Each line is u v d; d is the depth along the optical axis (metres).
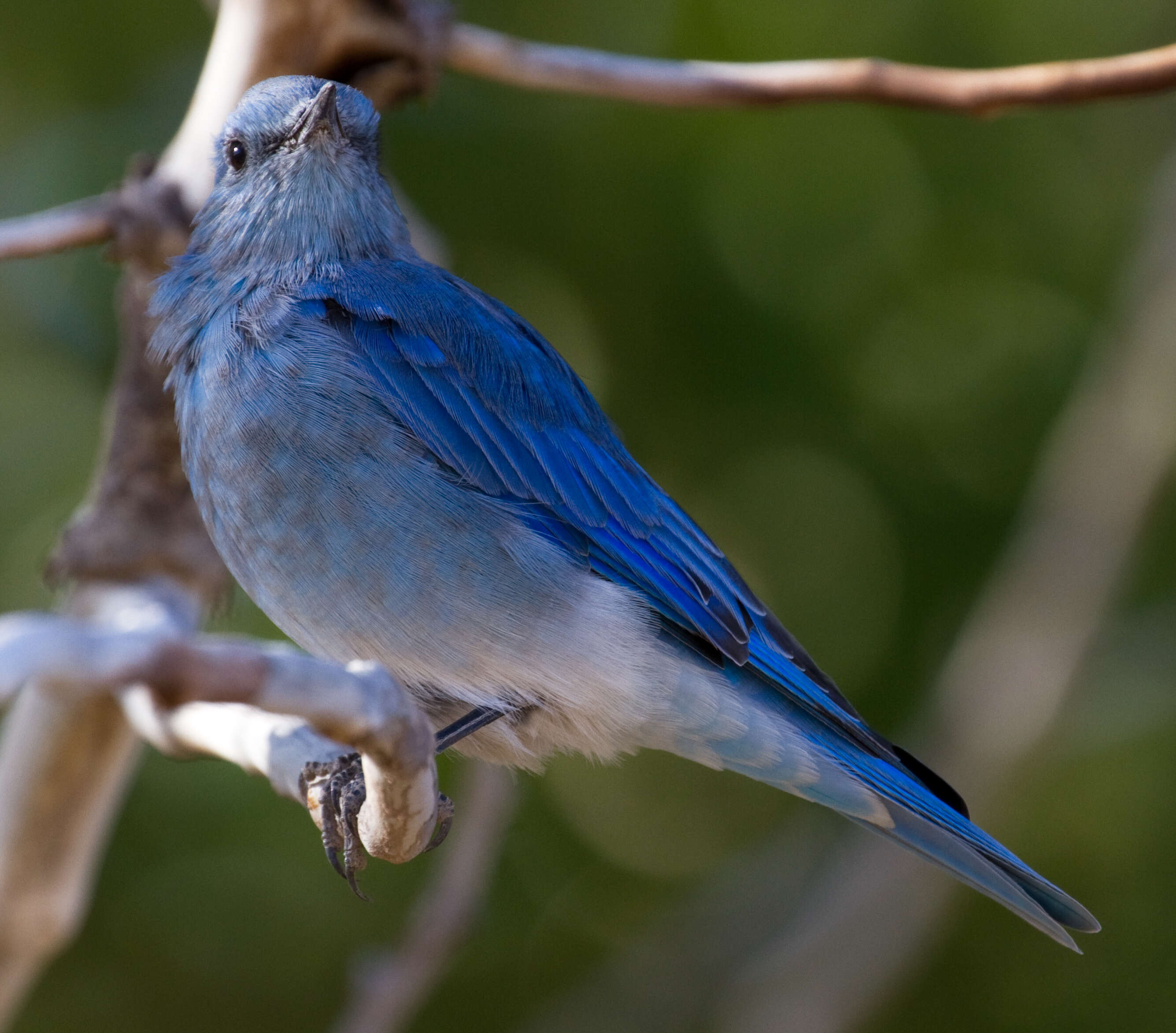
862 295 12.01
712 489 12.20
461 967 12.87
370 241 8.69
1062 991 12.59
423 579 7.53
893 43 11.75
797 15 11.65
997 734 13.24
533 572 7.67
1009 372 12.46
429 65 8.48
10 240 8.12
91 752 8.32
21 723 8.34
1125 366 12.62
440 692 7.77
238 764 7.11
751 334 11.83
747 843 14.16
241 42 8.48
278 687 4.73
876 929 13.09
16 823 8.46
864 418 12.09
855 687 12.51
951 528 12.32
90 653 4.31
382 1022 8.63
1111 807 12.80
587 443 8.41
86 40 11.52
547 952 13.09
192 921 11.70
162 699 4.55
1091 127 12.81
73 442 11.46
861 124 11.99
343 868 6.99
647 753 13.80
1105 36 11.89
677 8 11.66
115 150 11.41
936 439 12.24
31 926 8.66
